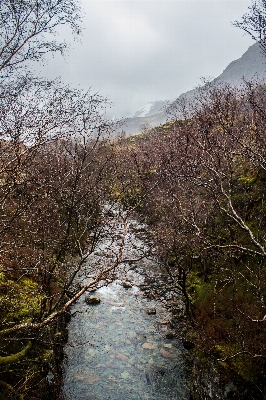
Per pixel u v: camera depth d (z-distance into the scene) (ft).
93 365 29.04
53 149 21.65
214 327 25.93
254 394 20.38
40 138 15.97
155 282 42.93
